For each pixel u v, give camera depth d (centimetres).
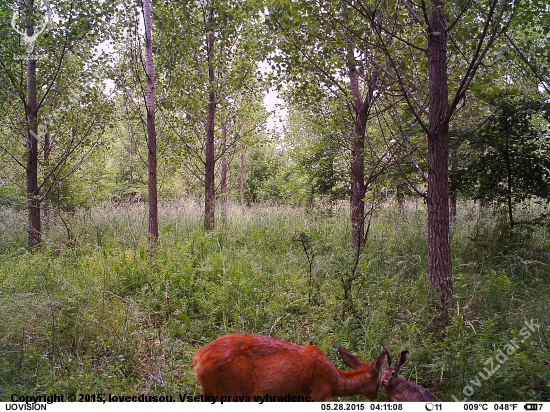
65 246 996
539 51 905
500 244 962
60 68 1142
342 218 1253
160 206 1592
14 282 753
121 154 2178
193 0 1111
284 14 774
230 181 2422
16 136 1262
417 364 521
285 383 374
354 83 996
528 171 970
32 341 575
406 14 805
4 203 1147
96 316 634
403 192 1084
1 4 1027
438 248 640
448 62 817
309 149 1316
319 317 646
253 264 850
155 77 1162
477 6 695
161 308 702
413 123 946
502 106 957
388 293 683
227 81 1262
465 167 1057
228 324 663
